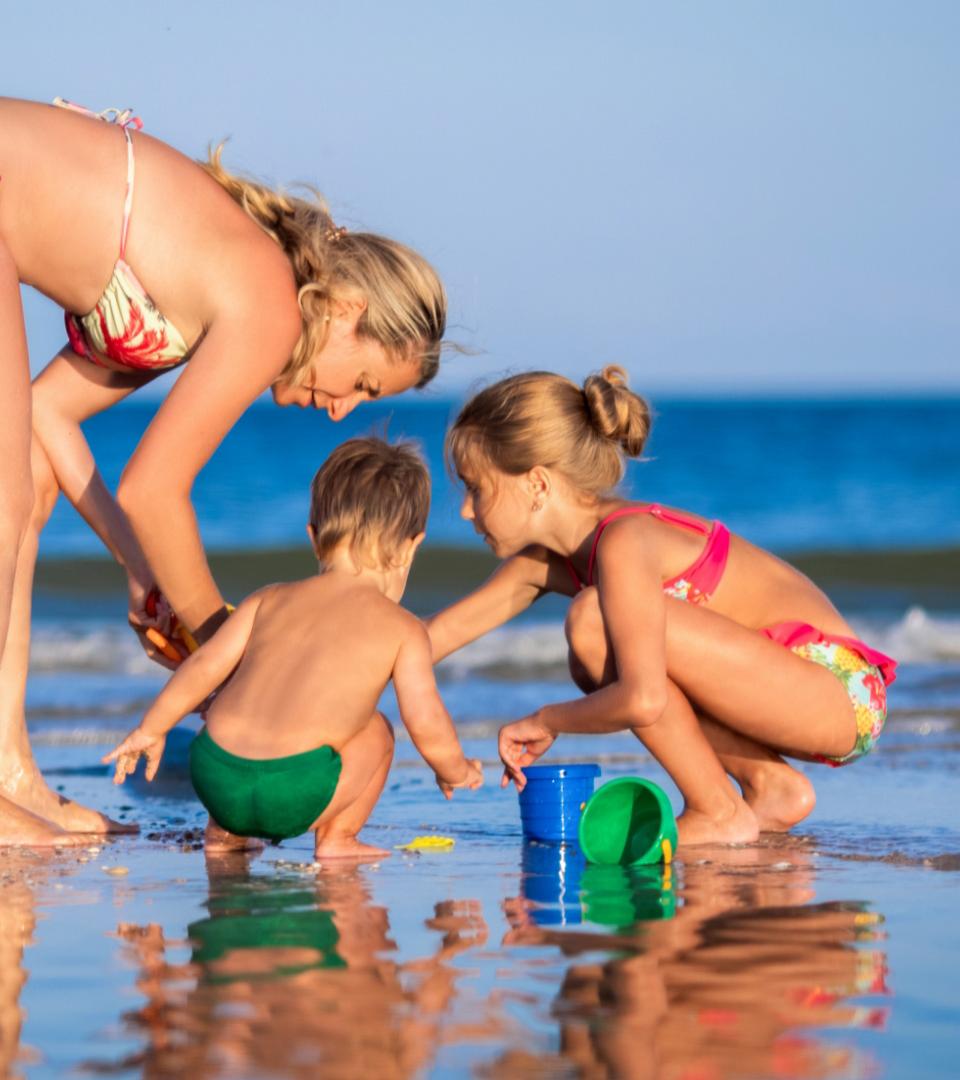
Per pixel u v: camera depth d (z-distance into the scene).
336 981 3.13
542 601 19.00
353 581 5.37
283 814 4.92
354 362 5.38
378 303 5.29
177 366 5.36
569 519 5.80
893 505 36.47
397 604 5.38
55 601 19.23
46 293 5.19
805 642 5.76
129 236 4.96
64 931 3.69
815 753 5.76
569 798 5.47
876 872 4.67
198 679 5.26
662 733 5.37
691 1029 2.79
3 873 4.67
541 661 13.95
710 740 5.82
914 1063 2.60
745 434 56.84
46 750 8.82
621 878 4.57
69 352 5.81
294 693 5.02
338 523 5.36
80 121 5.06
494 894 4.27
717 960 3.33
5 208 4.89
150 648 5.96
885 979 3.17
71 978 3.18
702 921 3.81
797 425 61.94
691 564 5.72
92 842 5.42
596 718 5.31
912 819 5.92
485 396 5.82
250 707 5.05
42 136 4.93
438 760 5.30
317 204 5.49
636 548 5.47
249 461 42.06
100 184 4.94
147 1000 2.99
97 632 15.91
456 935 3.62
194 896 4.23
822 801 6.44
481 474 5.82
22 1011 2.91
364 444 5.61
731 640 5.46
